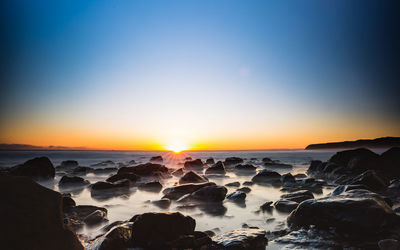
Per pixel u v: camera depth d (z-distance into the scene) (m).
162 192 10.60
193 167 23.69
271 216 6.64
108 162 29.09
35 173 13.86
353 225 4.90
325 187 11.14
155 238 4.35
